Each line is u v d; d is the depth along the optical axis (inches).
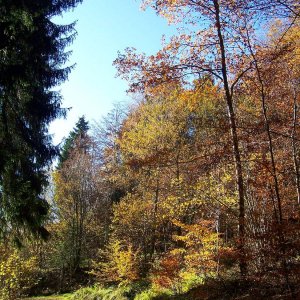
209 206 506.9
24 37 446.3
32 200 449.1
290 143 393.1
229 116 385.7
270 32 422.9
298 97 379.6
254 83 387.5
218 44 440.5
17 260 726.5
